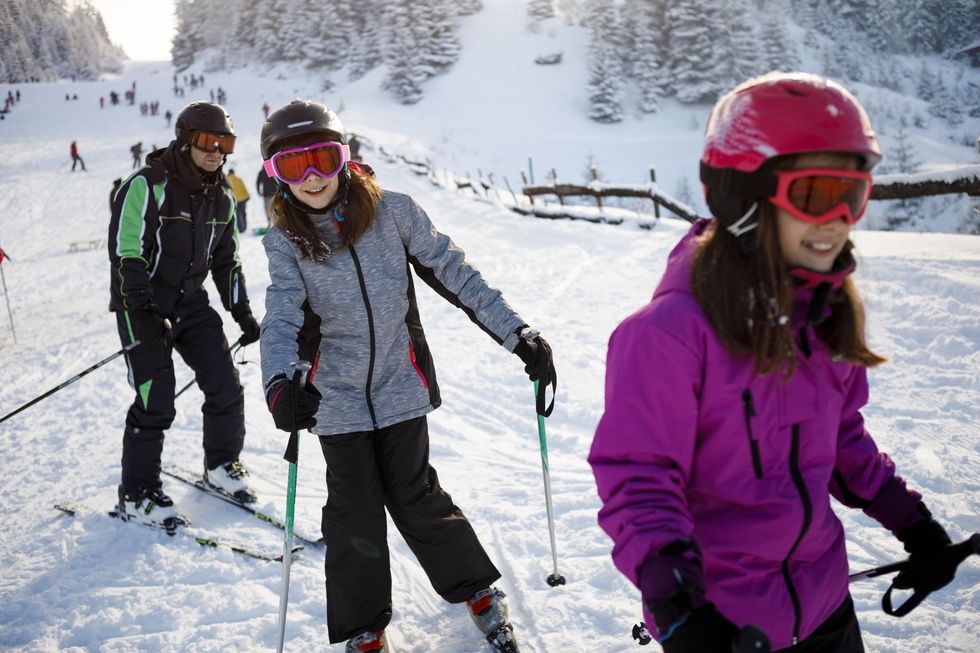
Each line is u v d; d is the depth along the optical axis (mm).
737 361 1342
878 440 3957
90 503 4066
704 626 1184
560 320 6836
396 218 2488
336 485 2482
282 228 2365
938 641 2453
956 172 7559
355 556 2465
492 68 74312
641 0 71688
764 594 1444
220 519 3805
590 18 77062
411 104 69562
